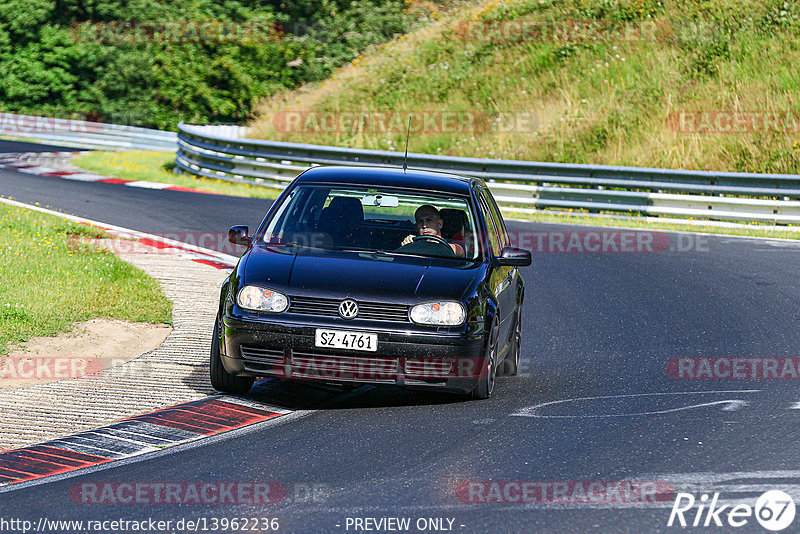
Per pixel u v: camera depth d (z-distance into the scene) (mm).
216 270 48438
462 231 29500
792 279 49562
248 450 22453
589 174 76875
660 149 94688
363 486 19859
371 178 30875
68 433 23891
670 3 118312
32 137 137625
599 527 17594
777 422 24922
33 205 69125
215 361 27062
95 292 40094
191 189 86312
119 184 87375
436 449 22469
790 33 108375
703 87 103000
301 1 169375
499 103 109125
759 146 92125
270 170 89375
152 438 23438
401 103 113875
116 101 161625
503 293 29812
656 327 38938
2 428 24234
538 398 27875
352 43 163000
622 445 22797
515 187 78250
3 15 162000
